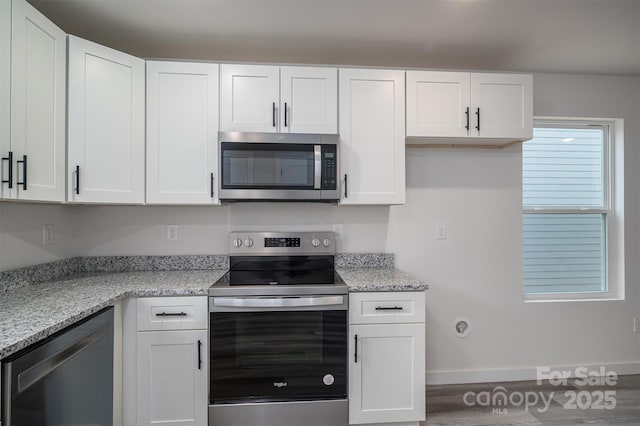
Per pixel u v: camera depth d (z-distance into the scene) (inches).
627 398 88.4
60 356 46.1
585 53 88.1
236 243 87.1
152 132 74.8
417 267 95.6
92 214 86.2
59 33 61.6
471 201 97.0
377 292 70.8
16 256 65.6
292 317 69.0
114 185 70.0
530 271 103.1
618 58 91.0
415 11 69.6
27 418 40.0
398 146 80.6
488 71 98.2
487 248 97.3
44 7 67.0
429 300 96.2
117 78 70.4
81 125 65.4
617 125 104.2
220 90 76.7
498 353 97.7
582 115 100.8
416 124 80.9
